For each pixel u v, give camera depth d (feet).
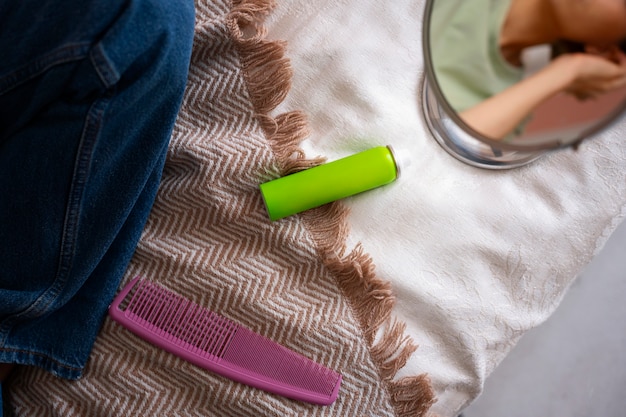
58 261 1.92
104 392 1.97
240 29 2.07
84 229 1.90
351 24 2.08
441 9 1.37
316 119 2.08
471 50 1.37
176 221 2.04
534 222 2.00
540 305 2.05
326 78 2.07
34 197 1.84
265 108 2.02
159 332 1.94
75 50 1.59
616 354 2.54
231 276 1.98
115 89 1.71
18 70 1.68
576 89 1.32
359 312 1.96
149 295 2.00
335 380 1.93
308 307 1.97
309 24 2.10
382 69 2.07
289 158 1.98
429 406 1.94
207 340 1.95
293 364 1.94
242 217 1.99
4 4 1.66
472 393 2.05
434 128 2.02
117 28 1.58
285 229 1.98
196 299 1.99
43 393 2.01
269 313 1.96
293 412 1.93
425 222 2.02
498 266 2.02
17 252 1.90
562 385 2.57
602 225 1.99
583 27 1.23
